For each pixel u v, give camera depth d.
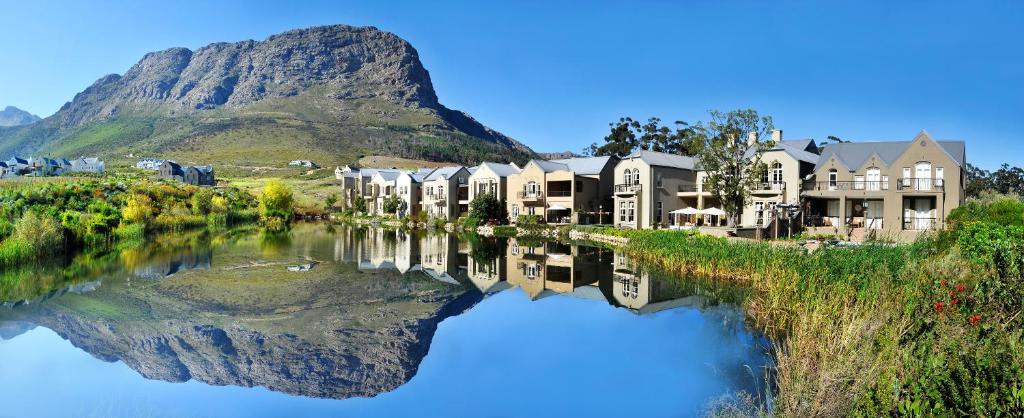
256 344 21.09
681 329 22.09
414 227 85.94
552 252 50.22
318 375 18.05
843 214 48.81
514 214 78.44
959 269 19.08
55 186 62.84
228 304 27.38
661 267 38.56
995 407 8.41
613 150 105.44
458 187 91.25
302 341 21.55
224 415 15.06
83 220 50.88
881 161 49.19
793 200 51.62
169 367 18.62
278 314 25.61
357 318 25.08
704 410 14.41
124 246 49.31
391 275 36.81
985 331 11.83
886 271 20.09
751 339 20.20
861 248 27.73
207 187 111.12
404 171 108.62
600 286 32.56
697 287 30.91
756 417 13.60
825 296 20.45
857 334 13.75
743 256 31.58
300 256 45.38
